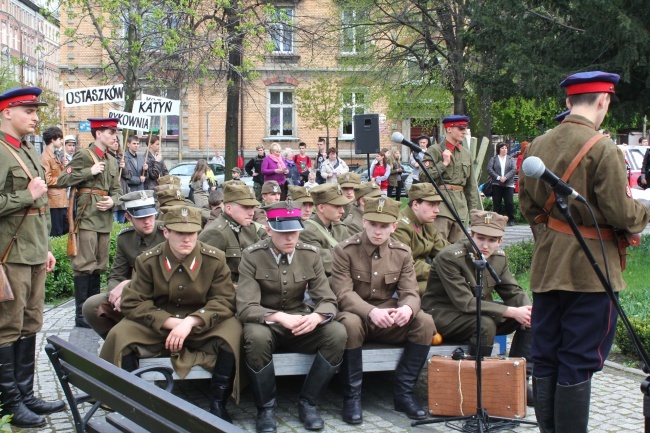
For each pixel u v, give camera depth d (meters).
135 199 6.70
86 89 12.26
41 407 5.81
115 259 6.87
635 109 14.13
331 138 37.34
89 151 8.72
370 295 6.17
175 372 5.56
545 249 4.44
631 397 6.27
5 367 5.52
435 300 6.43
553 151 4.37
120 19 19.50
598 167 4.18
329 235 7.31
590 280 4.25
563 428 4.32
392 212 6.07
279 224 5.83
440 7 24.12
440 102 28.52
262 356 5.54
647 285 10.20
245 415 5.92
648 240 14.58
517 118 30.19
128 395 3.61
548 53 13.68
